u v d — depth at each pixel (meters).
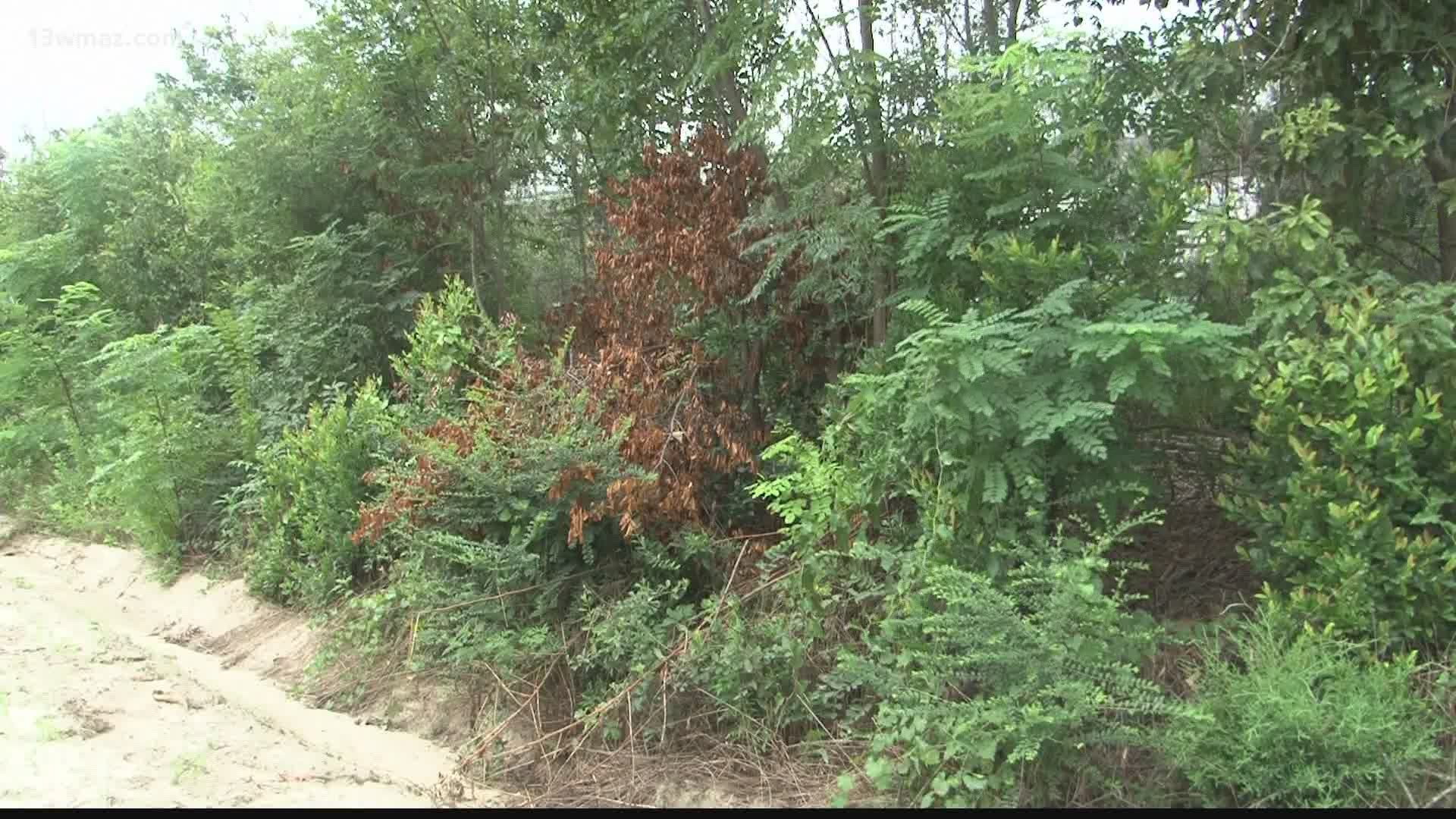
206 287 14.25
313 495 8.73
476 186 11.01
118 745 5.31
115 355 11.07
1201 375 4.93
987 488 4.78
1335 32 5.53
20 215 17.42
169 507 10.59
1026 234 5.57
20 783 4.64
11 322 14.89
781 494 6.14
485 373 8.64
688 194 7.82
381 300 10.77
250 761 5.30
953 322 5.68
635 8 8.84
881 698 5.18
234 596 9.38
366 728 6.65
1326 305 4.80
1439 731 3.96
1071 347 4.82
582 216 10.93
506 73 10.66
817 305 7.79
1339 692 3.92
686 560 6.68
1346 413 4.48
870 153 7.37
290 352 10.72
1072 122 5.74
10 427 14.18
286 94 11.38
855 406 5.84
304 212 11.36
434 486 6.93
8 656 6.96
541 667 6.48
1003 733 4.11
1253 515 4.74
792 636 5.64
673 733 5.76
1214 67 5.97
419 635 6.88
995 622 4.23
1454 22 5.53
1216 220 5.23
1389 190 6.04
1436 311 4.65
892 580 5.39
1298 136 5.47
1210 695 4.16
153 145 15.82
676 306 7.74
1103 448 4.57
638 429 6.86
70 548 12.01
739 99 8.41
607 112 9.44
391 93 10.77
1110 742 4.14
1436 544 4.23
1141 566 4.73
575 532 6.31
